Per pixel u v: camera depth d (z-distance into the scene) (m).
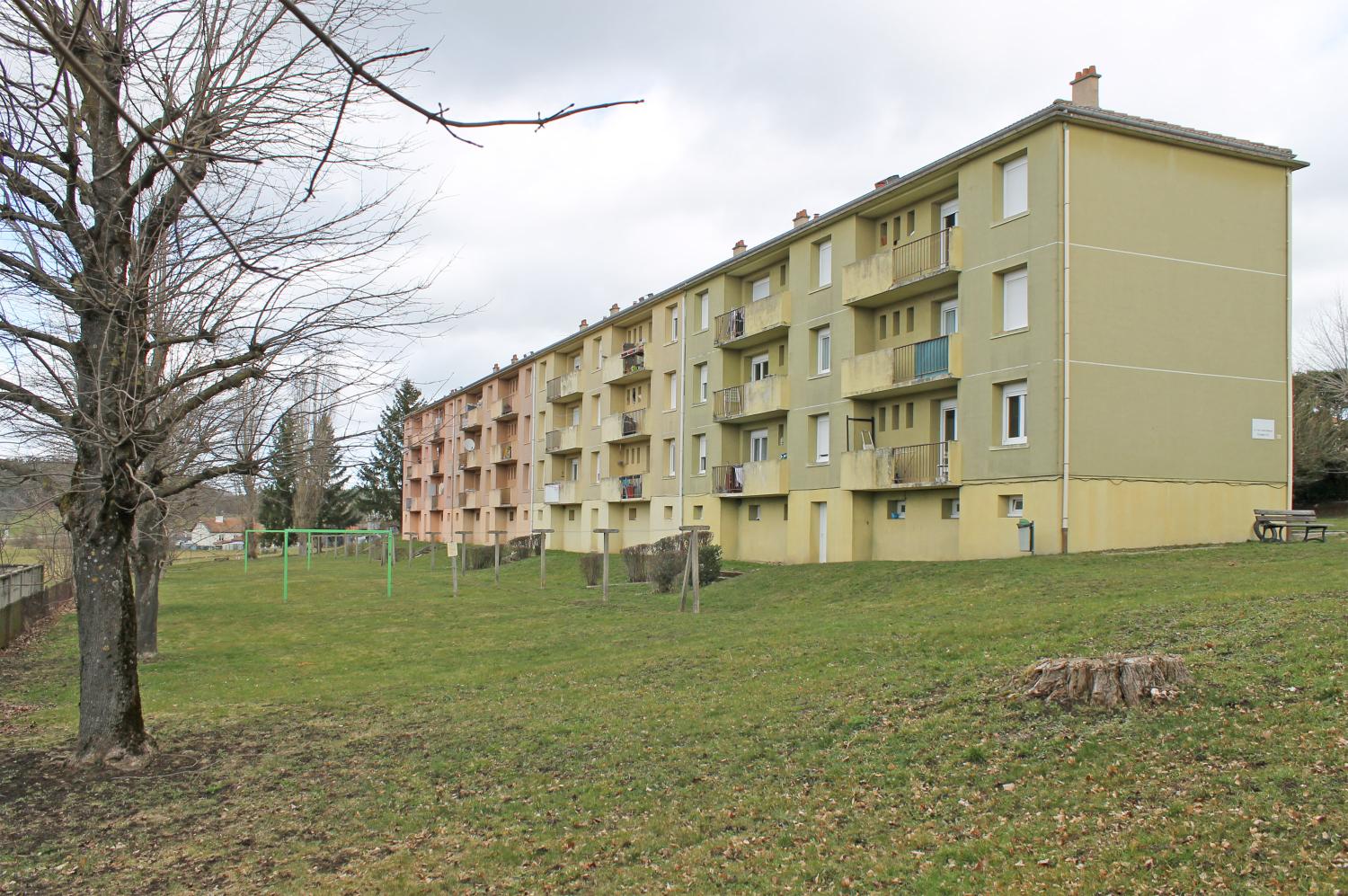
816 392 30.92
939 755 8.02
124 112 3.14
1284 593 11.98
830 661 12.09
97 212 8.04
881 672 10.95
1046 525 22.00
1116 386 22.53
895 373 26.94
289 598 31.64
